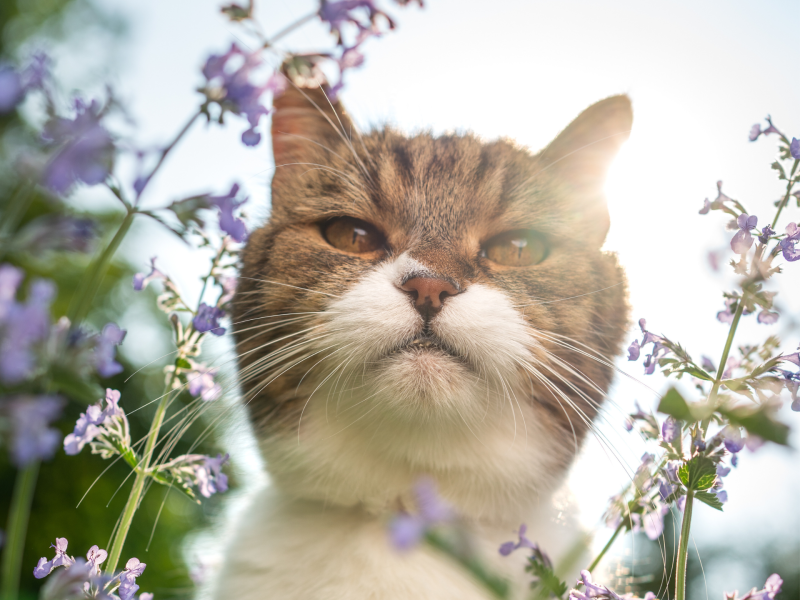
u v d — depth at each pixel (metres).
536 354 0.22
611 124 0.26
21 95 0.08
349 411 0.21
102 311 0.81
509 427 0.21
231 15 0.10
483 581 0.10
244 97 0.09
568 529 0.22
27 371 0.08
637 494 0.15
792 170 0.14
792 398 0.13
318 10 0.10
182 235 0.10
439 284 0.21
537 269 0.23
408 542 0.10
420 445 0.21
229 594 0.21
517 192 0.24
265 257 0.24
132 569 0.13
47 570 0.12
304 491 0.22
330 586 0.20
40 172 0.08
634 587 0.22
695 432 0.13
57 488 0.66
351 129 0.25
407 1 0.11
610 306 0.24
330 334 0.21
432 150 0.25
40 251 0.08
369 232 0.24
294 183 0.25
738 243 0.13
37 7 1.04
